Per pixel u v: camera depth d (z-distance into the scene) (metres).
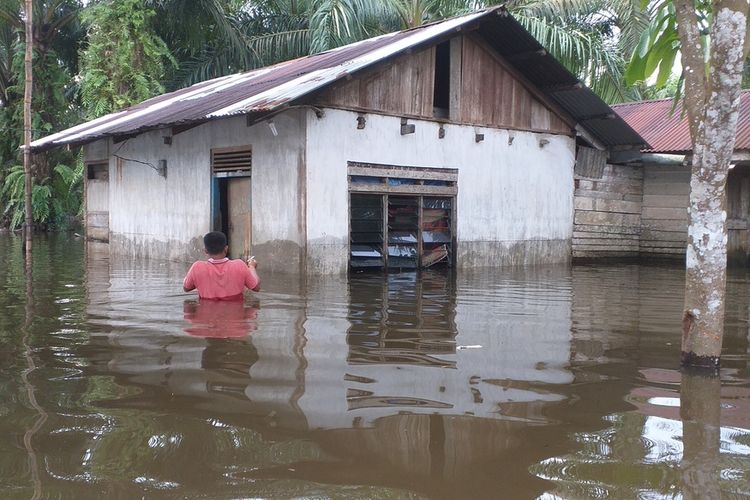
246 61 22.61
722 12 3.96
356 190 10.68
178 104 13.20
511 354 4.77
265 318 6.05
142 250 13.41
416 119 11.41
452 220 12.04
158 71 21.11
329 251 10.35
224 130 11.38
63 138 14.12
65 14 23.16
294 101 9.28
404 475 2.65
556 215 13.86
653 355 4.79
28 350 4.71
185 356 4.54
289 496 2.46
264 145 10.63
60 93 23.17
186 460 2.78
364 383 3.93
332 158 10.34
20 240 18.59
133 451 2.87
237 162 11.16
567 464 2.79
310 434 3.09
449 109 12.10
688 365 4.42
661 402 3.65
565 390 3.86
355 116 10.59
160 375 4.06
